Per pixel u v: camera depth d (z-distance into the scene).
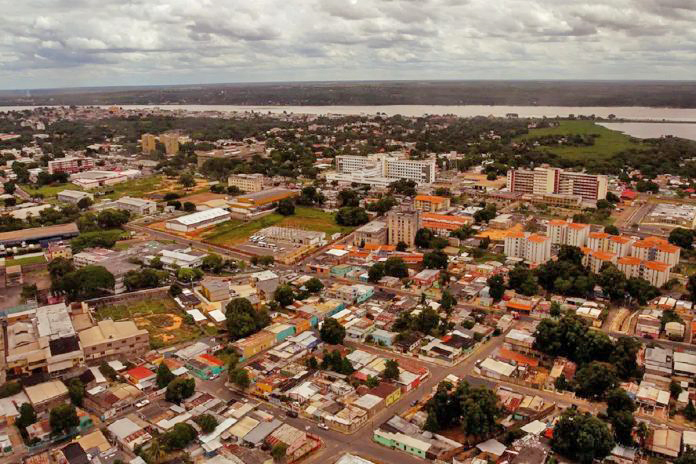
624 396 188.12
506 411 193.25
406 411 197.00
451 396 188.88
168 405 198.25
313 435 182.75
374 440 181.25
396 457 173.12
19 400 199.38
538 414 190.50
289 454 169.38
